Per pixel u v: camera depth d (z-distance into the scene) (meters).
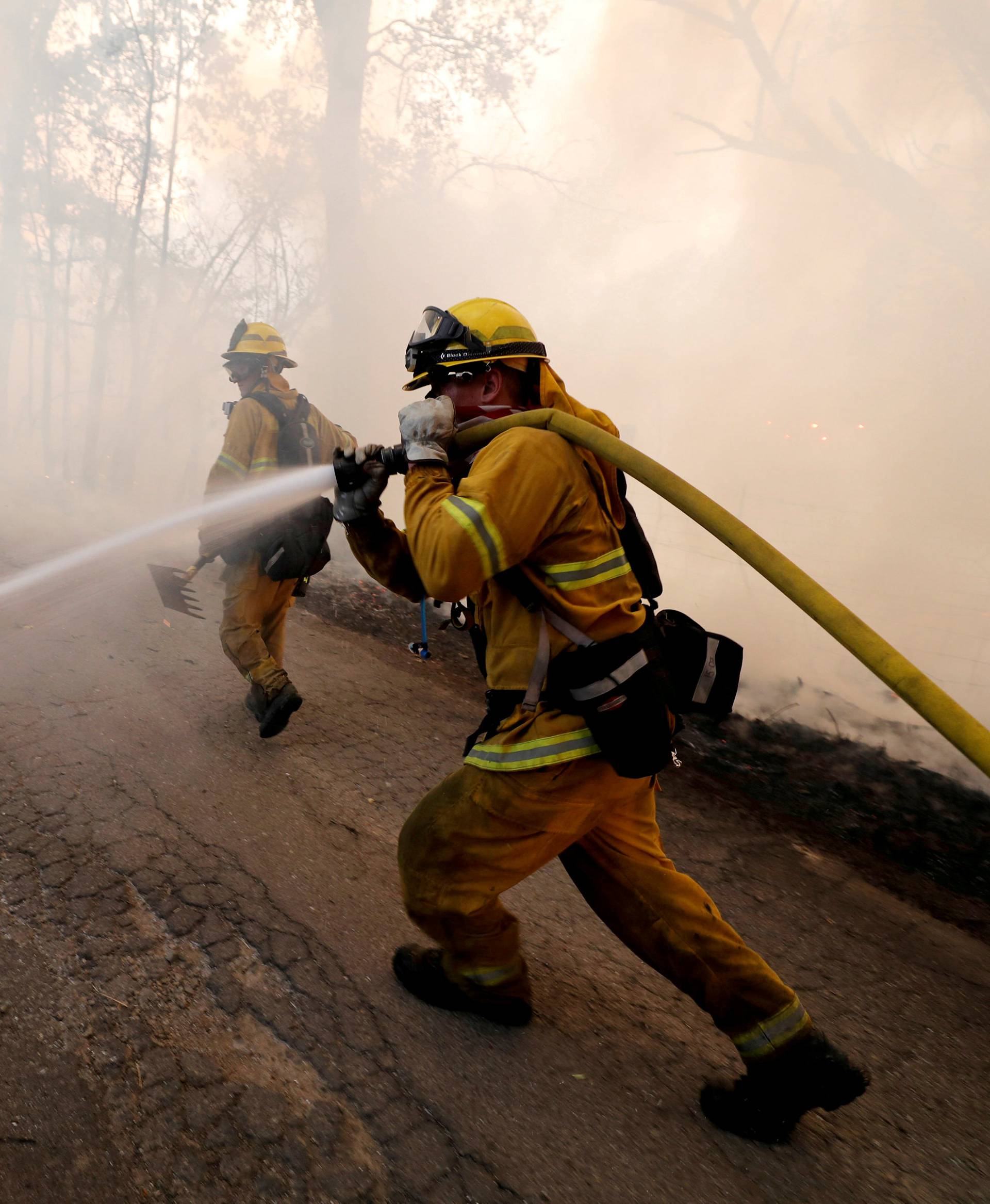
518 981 2.06
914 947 2.79
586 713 1.68
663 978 2.43
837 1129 1.96
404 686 4.46
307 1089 1.81
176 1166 1.59
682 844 3.26
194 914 2.29
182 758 3.15
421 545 1.59
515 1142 1.77
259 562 3.36
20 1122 1.62
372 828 2.95
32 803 2.66
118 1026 1.88
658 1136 1.85
